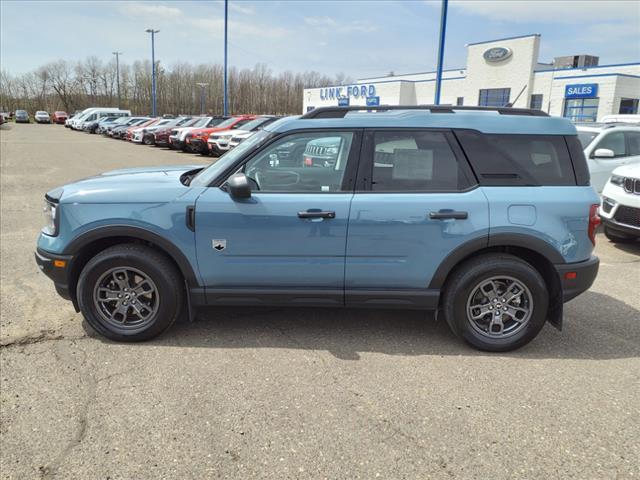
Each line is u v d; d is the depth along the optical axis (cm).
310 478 239
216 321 422
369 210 355
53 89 9188
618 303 484
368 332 407
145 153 2259
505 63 3325
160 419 283
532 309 366
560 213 357
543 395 316
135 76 8619
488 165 364
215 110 8225
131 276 374
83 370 337
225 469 244
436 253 359
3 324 405
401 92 4169
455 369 348
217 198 360
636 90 2922
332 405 300
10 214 847
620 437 274
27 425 276
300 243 360
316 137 369
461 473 244
